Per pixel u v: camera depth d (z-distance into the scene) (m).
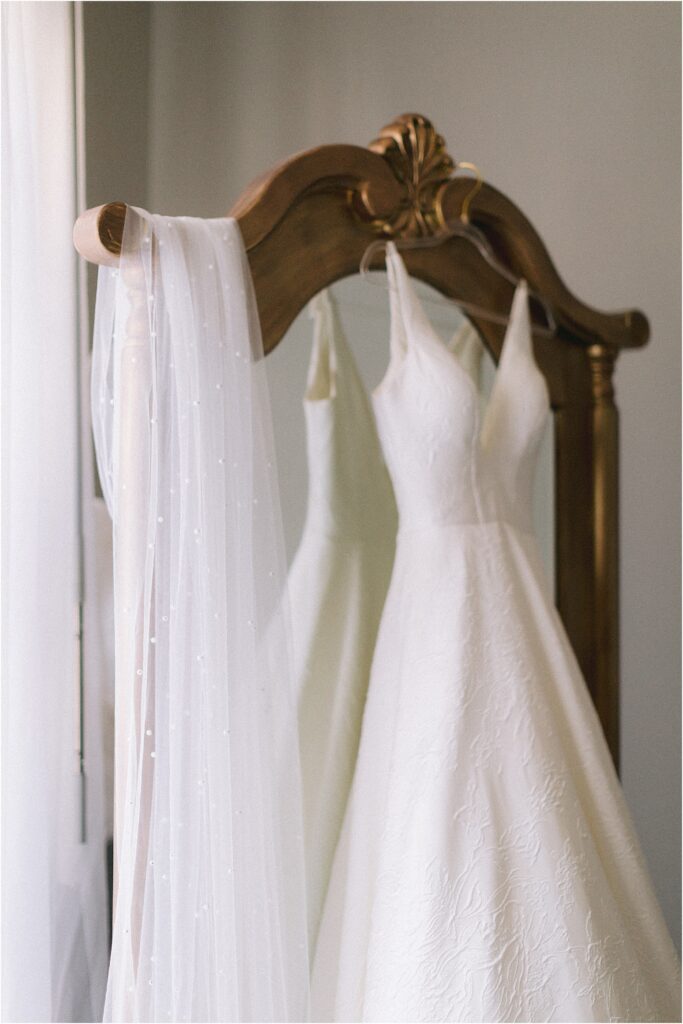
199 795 1.17
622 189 2.26
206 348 1.20
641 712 2.29
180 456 1.18
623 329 1.84
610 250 2.28
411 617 1.41
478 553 1.44
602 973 1.28
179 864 1.16
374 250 1.50
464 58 2.34
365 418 1.56
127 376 1.18
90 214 1.16
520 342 1.63
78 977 1.56
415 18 2.35
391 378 1.44
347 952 1.32
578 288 2.31
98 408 1.21
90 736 1.60
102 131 2.02
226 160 2.33
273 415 1.44
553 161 2.31
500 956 1.25
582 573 1.83
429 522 1.44
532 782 1.34
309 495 1.48
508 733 1.36
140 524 1.17
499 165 2.34
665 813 2.25
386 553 1.58
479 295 1.66
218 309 1.23
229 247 1.25
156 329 1.17
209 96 2.31
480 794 1.31
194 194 2.29
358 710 1.51
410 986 1.23
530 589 1.50
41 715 1.29
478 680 1.36
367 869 1.35
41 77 1.38
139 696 1.17
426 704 1.35
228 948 1.16
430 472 1.43
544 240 2.33
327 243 1.43
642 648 2.29
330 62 2.36
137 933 1.15
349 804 1.41
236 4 2.33
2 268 1.20
